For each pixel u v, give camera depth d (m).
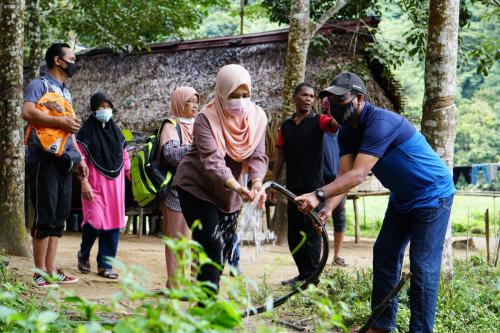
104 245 7.64
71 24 15.11
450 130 6.80
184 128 6.49
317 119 7.26
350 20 13.69
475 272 8.17
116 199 7.62
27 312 4.48
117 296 2.14
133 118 15.00
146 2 15.06
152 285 7.13
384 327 4.95
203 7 18.62
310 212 4.63
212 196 5.04
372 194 12.88
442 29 6.77
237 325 2.25
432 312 4.77
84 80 16.19
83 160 7.29
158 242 12.25
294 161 7.31
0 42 8.33
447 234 6.77
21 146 8.45
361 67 13.00
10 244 8.29
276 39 14.53
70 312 5.05
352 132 4.86
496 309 6.59
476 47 13.30
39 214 6.59
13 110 8.38
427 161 4.73
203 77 15.00
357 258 10.49
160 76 15.45
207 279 4.98
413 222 4.82
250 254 10.04
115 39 14.87
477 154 34.84
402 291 6.48
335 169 8.28
